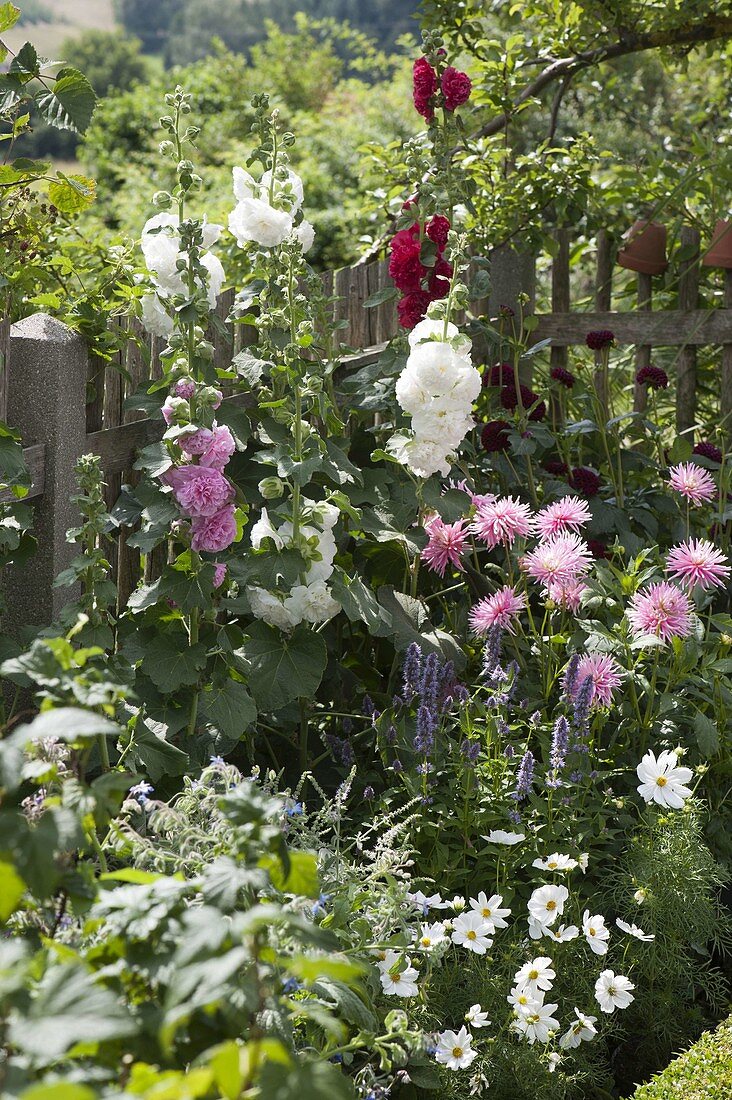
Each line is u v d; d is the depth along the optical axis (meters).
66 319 2.96
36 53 2.61
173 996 1.15
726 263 4.56
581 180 4.79
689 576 3.13
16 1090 1.03
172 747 2.38
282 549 2.79
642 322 4.67
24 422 2.78
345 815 2.89
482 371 4.57
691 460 4.17
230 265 4.65
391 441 3.20
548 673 3.06
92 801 1.38
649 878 2.53
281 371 2.99
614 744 3.01
